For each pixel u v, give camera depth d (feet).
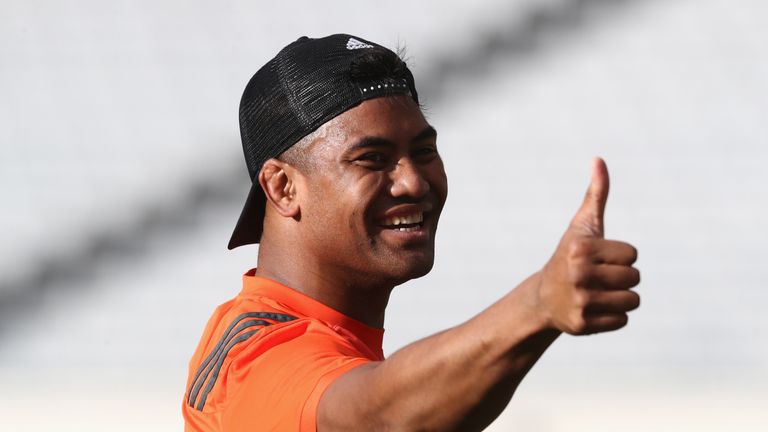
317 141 22.49
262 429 18.37
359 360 18.42
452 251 97.25
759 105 103.50
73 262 95.30
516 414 80.74
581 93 104.01
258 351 20.01
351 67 22.31
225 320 23.08
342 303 23.16
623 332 92.17
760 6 108.58
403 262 22.36
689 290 95.14
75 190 98.58
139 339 92.53
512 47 105.60
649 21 107.96
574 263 13.93
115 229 96.99
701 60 106.42
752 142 102.01
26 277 94.73
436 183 22.75
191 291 93.91
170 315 92.99
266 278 23.70
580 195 99.19
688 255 97.09
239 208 98.32
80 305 94.02
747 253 96.78
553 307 14.37
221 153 100.78
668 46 106.93
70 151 101.50
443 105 103.35
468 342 15.49
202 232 96.53
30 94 105.40
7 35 108.68
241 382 19.66
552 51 105.70
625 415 80.02
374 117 22.21
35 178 99.40
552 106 103.35
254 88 23.80
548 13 106.42
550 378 86.94
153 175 99.76
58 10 109.91
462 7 106.73
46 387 87.10
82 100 105.19
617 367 89.15
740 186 100.12
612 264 13.99
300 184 22.93
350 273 22.77
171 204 98.07
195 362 23.84
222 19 110.11
